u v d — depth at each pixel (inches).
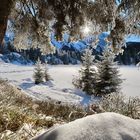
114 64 1353.3
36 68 1999.3
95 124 45.8
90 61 1569.9
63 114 273.3
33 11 361.1
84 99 1293.1
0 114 141.5
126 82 2480.3
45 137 48.8
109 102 258.4
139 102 249.9
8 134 112.3
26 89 1537.9
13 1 328.2
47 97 1230.9
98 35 362.3
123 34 351.3
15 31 390.9
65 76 3063.5
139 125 47.3
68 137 44.1
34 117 173.2
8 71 3725.4
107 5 330.6
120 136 43.1
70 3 325.4
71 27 343.0
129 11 319.3
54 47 408.8
